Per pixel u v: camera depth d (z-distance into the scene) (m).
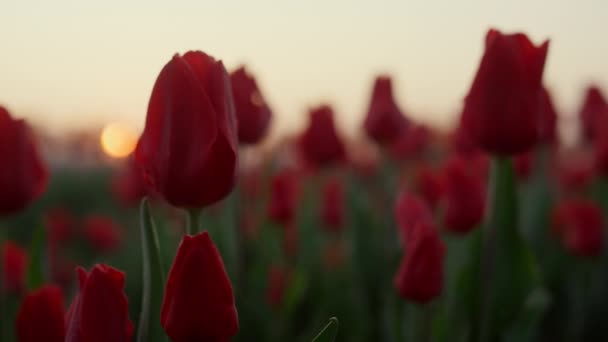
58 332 1.13
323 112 3.40
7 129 1.70
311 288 3.39
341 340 2.88
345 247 3.85
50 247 4.11
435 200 2.97
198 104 1.08
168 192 1.11
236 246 2.19
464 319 2.04
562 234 3.88
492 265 1.77
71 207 9.48
